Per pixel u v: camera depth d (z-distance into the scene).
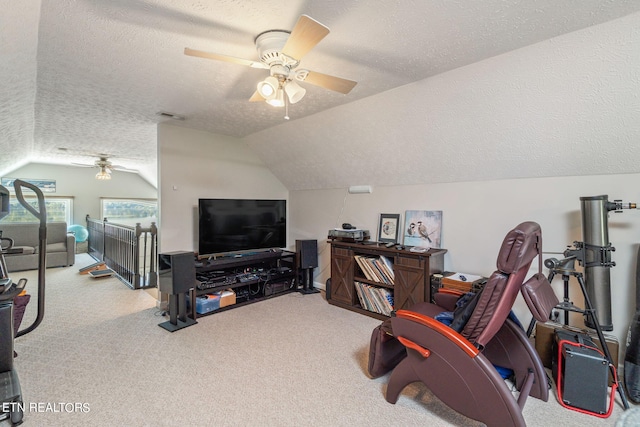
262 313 3.40
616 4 1.49
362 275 3.59
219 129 3.84
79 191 7.70
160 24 1.67
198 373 2.18
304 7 1.52
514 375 2.05
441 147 2.84
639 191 2.19
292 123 3.50
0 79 2.19
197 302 3.31
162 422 1.69
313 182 4.45
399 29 1.72
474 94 2.29
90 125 3.72
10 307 1.77
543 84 2.01
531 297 1.66
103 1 1.47
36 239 5.91
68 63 2.12
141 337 2.77
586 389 1.80
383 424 1.70
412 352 1.76
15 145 4.51
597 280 2.14
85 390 1.97
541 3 1.49
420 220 3.38
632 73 1.75
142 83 2.46
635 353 1.92
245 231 3.95
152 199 8.91
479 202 2.95
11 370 1.78
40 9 1.52
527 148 2.43
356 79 2.37
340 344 2.65
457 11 1.56
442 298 2.47
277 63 1.75
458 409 1.63
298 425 1.69
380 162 3.43
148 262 5.69
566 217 2.48
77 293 4.19
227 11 1.55
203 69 2.21
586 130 2.11
